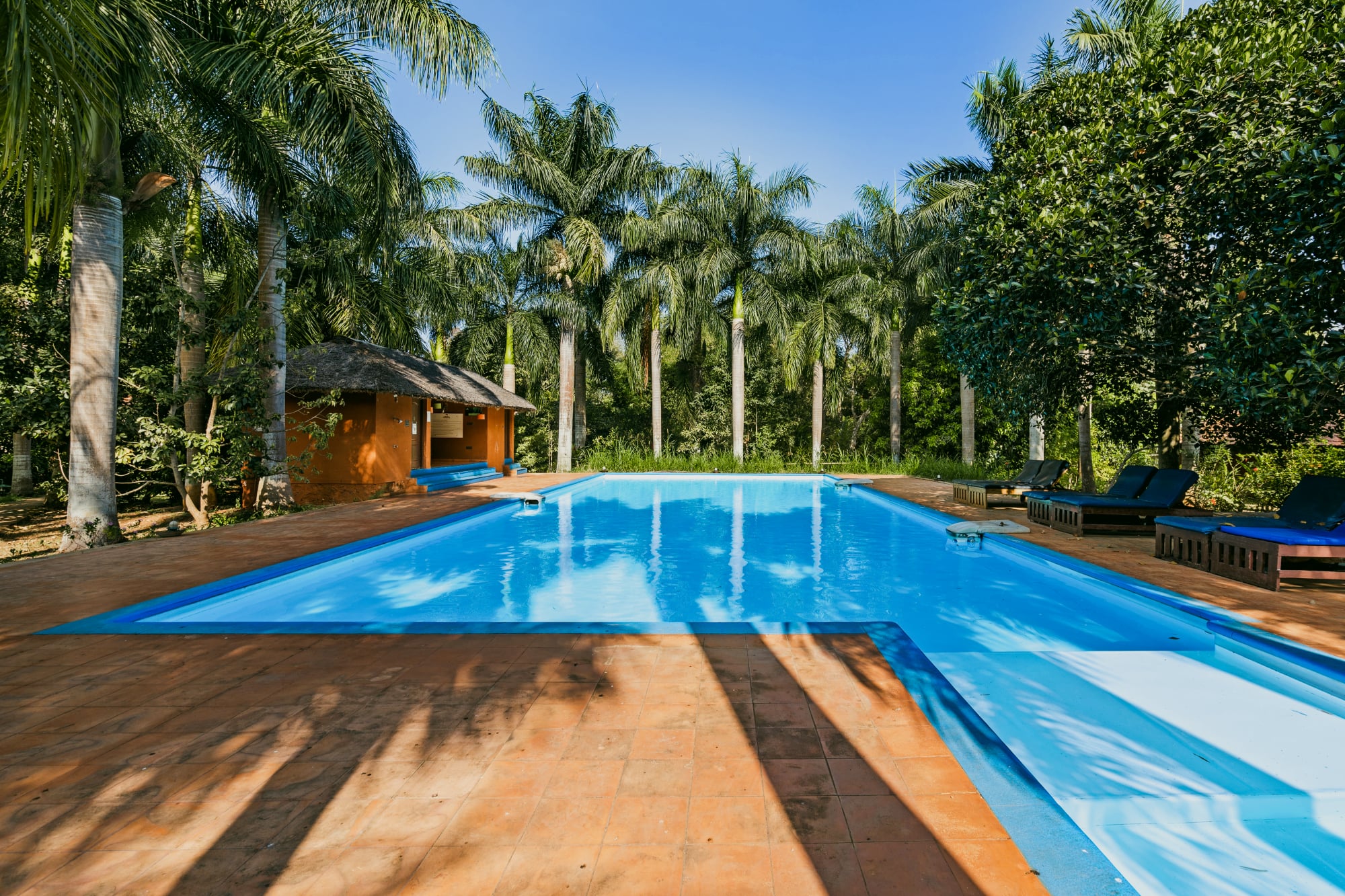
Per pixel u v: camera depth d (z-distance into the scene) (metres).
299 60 9.27
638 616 5.62
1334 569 5.18
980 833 2.07
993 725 3.23
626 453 21.47
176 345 10.31
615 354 24.05
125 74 7.00
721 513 12.28
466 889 1.82
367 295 15.08
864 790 2.31
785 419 25.11
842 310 20.91
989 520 9.61
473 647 3.92
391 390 12.89
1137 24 11.41
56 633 4.20
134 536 8.76
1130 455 15.35
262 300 10.69
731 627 4.28
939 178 15.95
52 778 2.43
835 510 12.63
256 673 3.51
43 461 14.48
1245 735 3.11
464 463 17.78
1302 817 2.49
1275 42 5.93
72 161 4.09
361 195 11.32
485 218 19.42
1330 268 5.22
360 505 11.70
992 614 5.54
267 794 2.31
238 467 9.50
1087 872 1.90
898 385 21.16
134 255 10.93
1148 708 3.44
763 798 2.27
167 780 2.41
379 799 2.27
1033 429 15.52
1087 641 4.70
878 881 1.84
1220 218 6.27
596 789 2.33
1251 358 5.60
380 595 6.36
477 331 20.94
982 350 7.89
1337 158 4.86
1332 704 3.37
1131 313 7.19
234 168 10.11
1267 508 10.83
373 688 3.28
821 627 4.26
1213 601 4.77
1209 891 2.12
